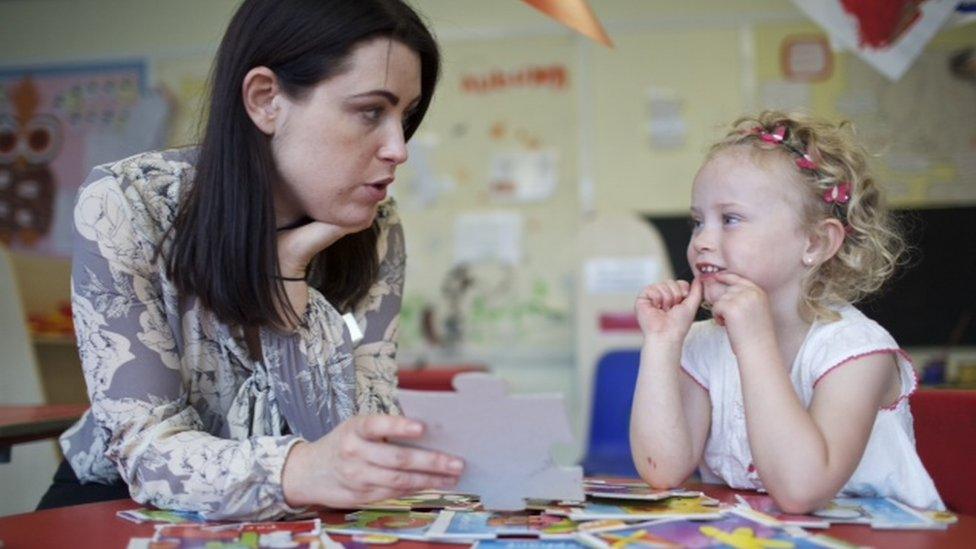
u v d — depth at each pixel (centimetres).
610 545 84
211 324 126
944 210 392
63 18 449
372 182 120
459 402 92
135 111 442
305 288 127
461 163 423
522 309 417
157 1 444
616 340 377
